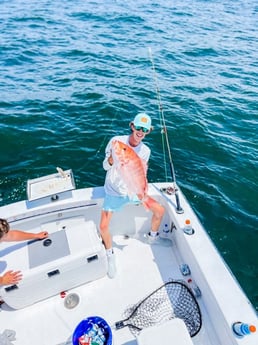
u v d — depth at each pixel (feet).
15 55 34.55
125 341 7.41
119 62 34.12
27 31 43.70
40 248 8.23
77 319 8.05
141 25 49.75
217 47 41.39
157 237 10.21
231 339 6.34
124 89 27.81
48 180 9.41
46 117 22.75
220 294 7.02
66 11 57.11
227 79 31.60
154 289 8.79
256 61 37.01
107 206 8.85
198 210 15.67
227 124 23.43
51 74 30.27
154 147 20.34
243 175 18.19
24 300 8.09
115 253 10.08
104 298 8.57
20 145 19.65
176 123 22.98
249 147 20.84
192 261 8.45
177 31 47.57
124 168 7.66
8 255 8.02
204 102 26.48
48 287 8.20
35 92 26.43
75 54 35.94
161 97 26.84
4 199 15.61
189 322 7.56
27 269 7.68
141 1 71.20
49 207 9.28
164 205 10.12
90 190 10.02
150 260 9.75
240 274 12.64
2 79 28.53
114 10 59.36
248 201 16.39
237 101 26.99
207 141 21.21
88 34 43.80
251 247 13.83
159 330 6.27
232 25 53.16
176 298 8.24
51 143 20.01
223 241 14.08
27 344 7.50
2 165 17.93
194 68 33.99
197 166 18.86
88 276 8.73
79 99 25.58
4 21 48.19
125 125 22.41
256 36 47.26
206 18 57.26
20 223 9.16
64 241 8.41
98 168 18.12
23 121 21.99
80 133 21.16
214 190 17.02
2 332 7.70
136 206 10.25
